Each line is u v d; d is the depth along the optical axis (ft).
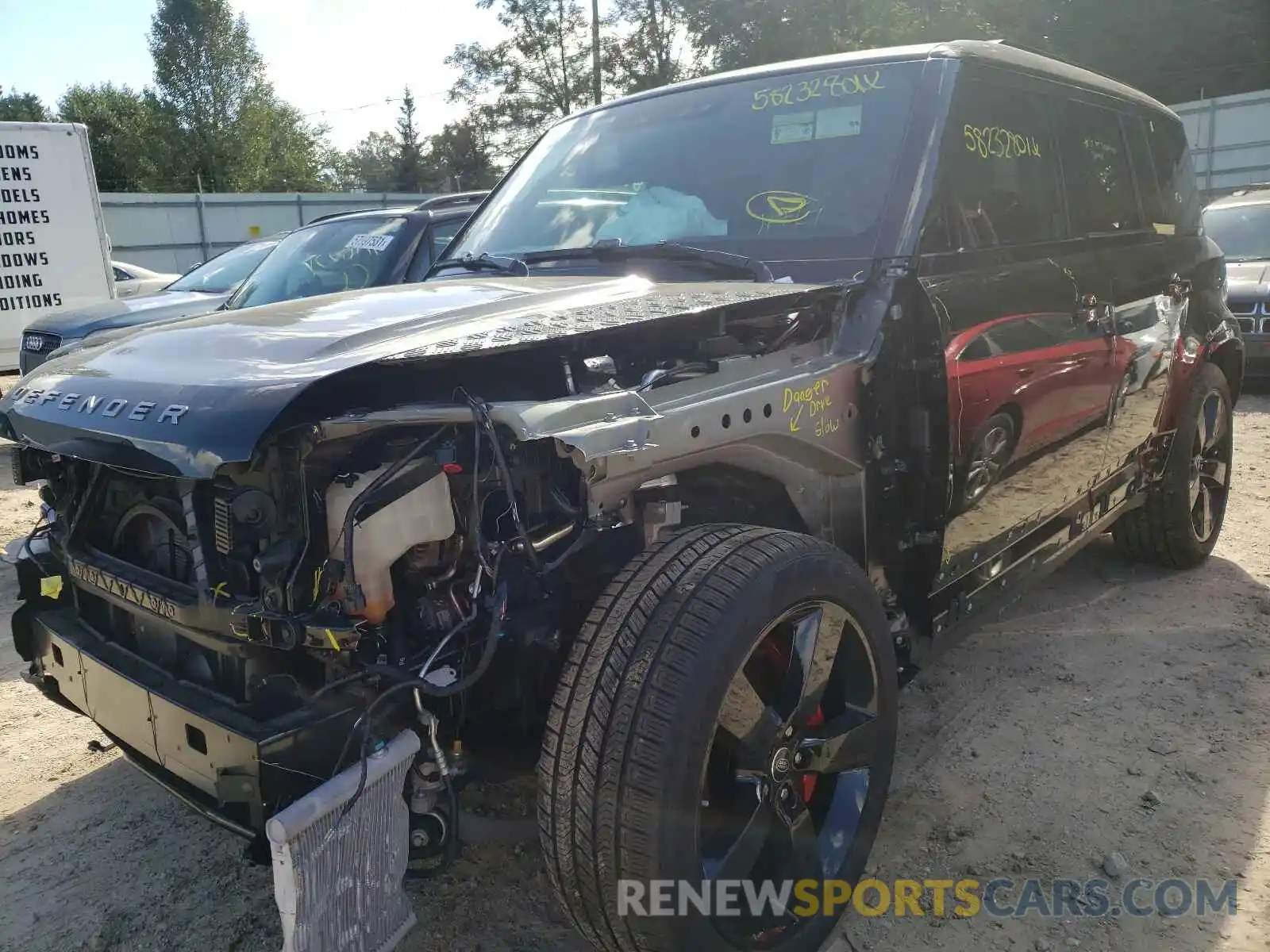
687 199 10.48
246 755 6.25
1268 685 12.19
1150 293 13.03
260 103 160.76
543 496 6.94
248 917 8.59
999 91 10.69
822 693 7.48
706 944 6.49
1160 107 15.17
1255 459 23.75
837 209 9.52
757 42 82.17
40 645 8.84
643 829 6.08
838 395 8.20
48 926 8.52
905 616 9.27
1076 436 11.38
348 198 98.84
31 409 7.66
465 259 11.21
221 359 7.06
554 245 11.02
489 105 126.62
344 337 6.97
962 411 8.95
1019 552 11.09
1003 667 12.94
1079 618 14.46
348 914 6.11
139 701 7.32
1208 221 36.99
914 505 8.93
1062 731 11.26
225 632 6.68
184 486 6.73
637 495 7.32
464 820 7.37
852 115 10.15
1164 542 15.33
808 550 7.25
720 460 7.37
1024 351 9.84
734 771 7.07
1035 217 11.02
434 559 6.71
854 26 77.82
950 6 75.61
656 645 6.34
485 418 6.15
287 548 6.41
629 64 111.45
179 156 155.33
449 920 8.41
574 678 6.49
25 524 21.62
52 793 10.69
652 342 7.84
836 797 8.04
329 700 6.49
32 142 35.24
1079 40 102.32
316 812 5.82
